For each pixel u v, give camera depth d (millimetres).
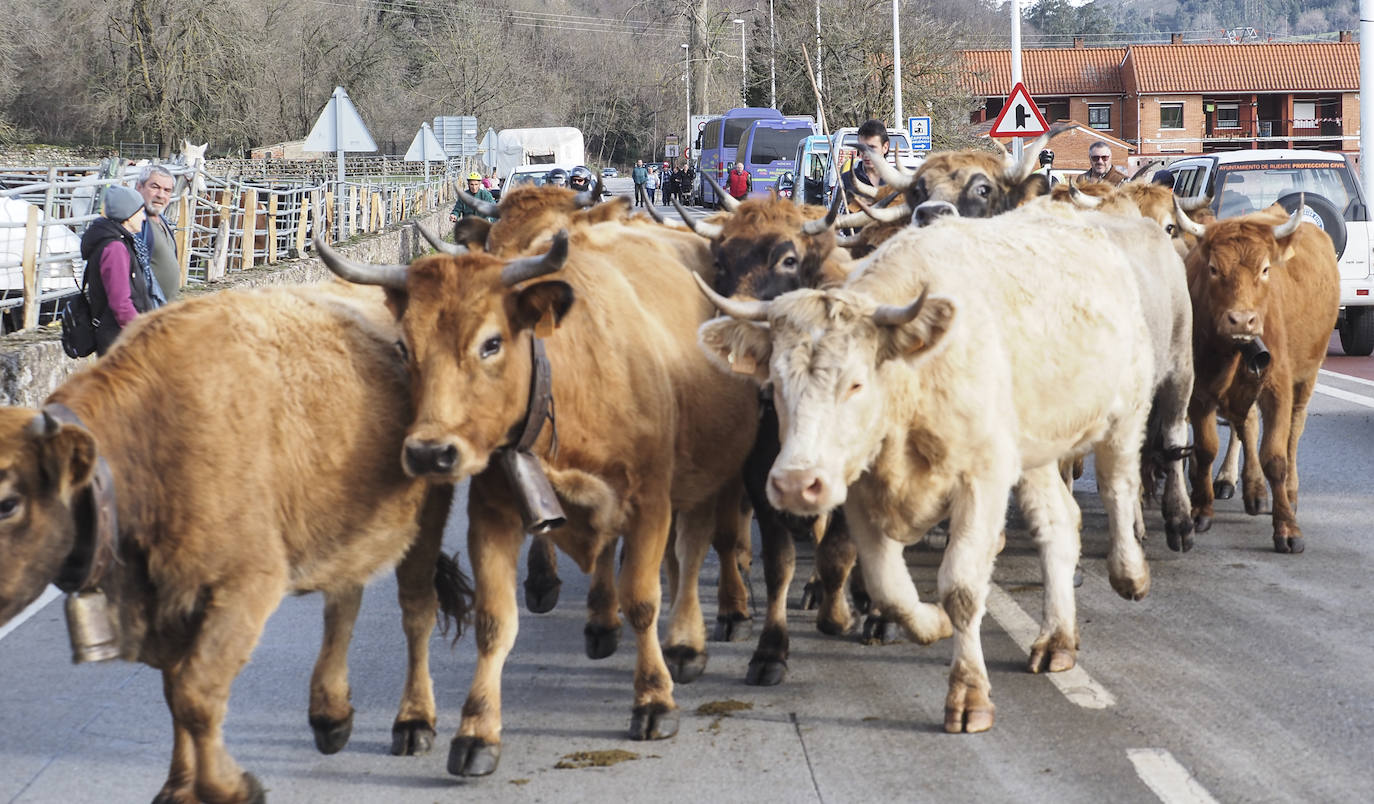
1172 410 8383
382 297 5742
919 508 5789
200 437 4598
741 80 72250
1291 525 8438
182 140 53438
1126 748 5336
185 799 4844
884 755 5355
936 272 5918
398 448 5145
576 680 6418
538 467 5254
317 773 5312
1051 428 6336
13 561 4133
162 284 10109
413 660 5617
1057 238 6703
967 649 5668
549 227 7262
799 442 5223
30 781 5219
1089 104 79562
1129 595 6969
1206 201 10633
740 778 5164
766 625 6406
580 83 109250
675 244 7305
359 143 20203
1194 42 84188
